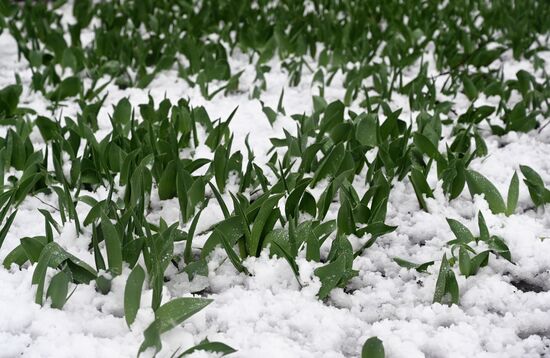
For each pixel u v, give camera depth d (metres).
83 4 2.55
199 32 2.42
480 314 1.29
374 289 1.35
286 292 1.32
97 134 1.79
